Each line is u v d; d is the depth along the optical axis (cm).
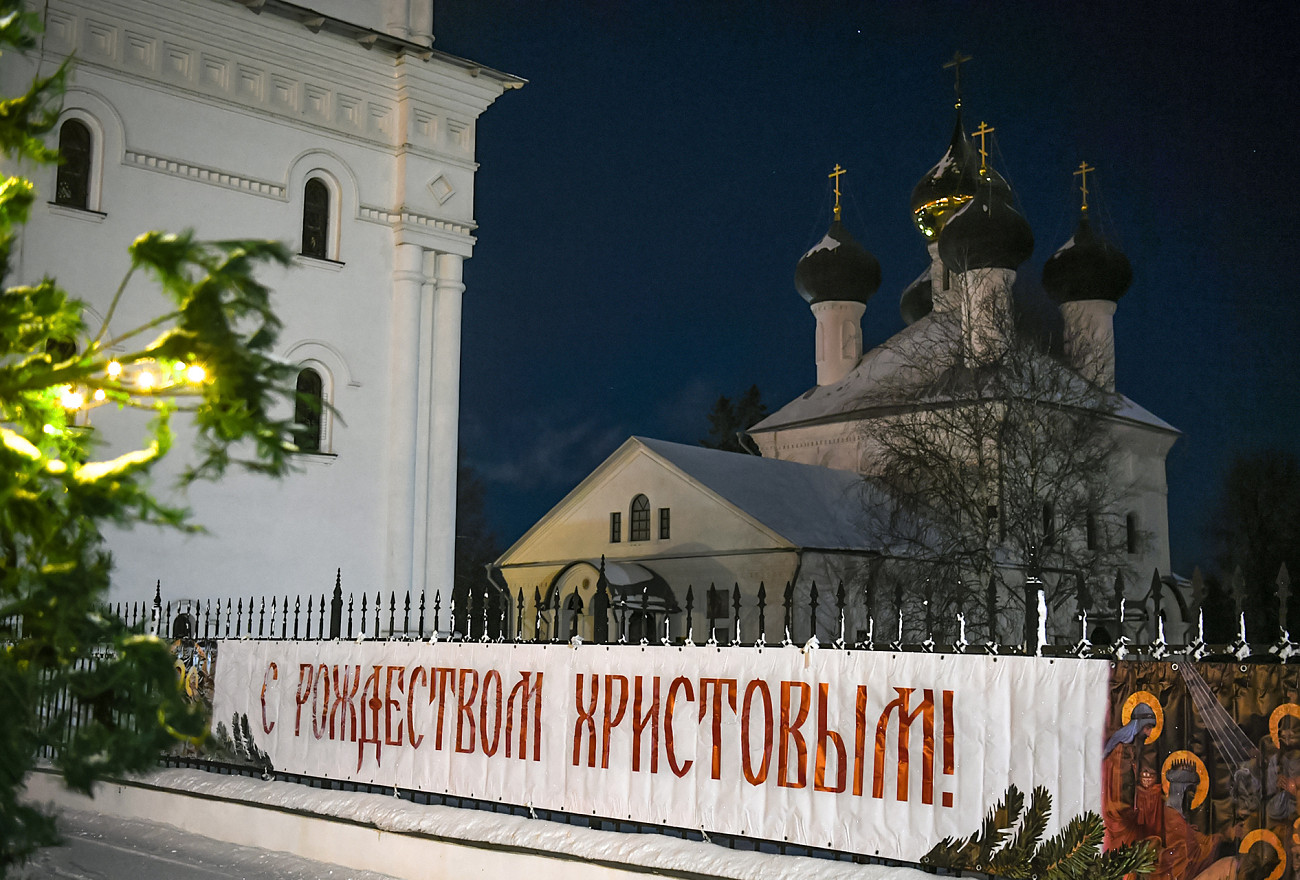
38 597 423
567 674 817
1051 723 579
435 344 2417
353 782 962
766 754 696
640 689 770
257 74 2203
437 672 909
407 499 2316
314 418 2248
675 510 4019
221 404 430
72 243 1969
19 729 407
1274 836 507
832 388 5384
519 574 4391
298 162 2245
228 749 1076
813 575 3662
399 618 2281
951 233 4788
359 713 965
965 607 2830
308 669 1016
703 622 3806
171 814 1062
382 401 2331
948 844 609
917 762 627
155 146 2067
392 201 2373
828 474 4403
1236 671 523
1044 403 3362
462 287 2461
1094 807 560
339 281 2289
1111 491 4512
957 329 3700
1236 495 5678
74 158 1994
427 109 2411
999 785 595
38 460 430
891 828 634
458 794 878
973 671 611
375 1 2361
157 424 454
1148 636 3297
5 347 470
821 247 5581
